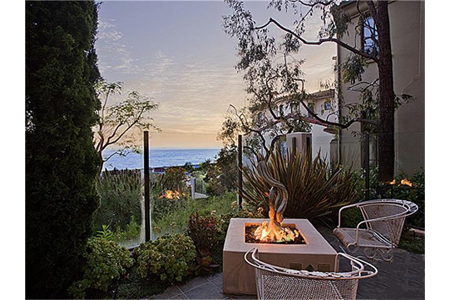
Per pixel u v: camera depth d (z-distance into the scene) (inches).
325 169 180.5
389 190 173.0
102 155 155.6
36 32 90.0
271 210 113.8
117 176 153.3
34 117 89.7
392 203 118.0
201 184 190.5
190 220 136.6
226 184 200.8
